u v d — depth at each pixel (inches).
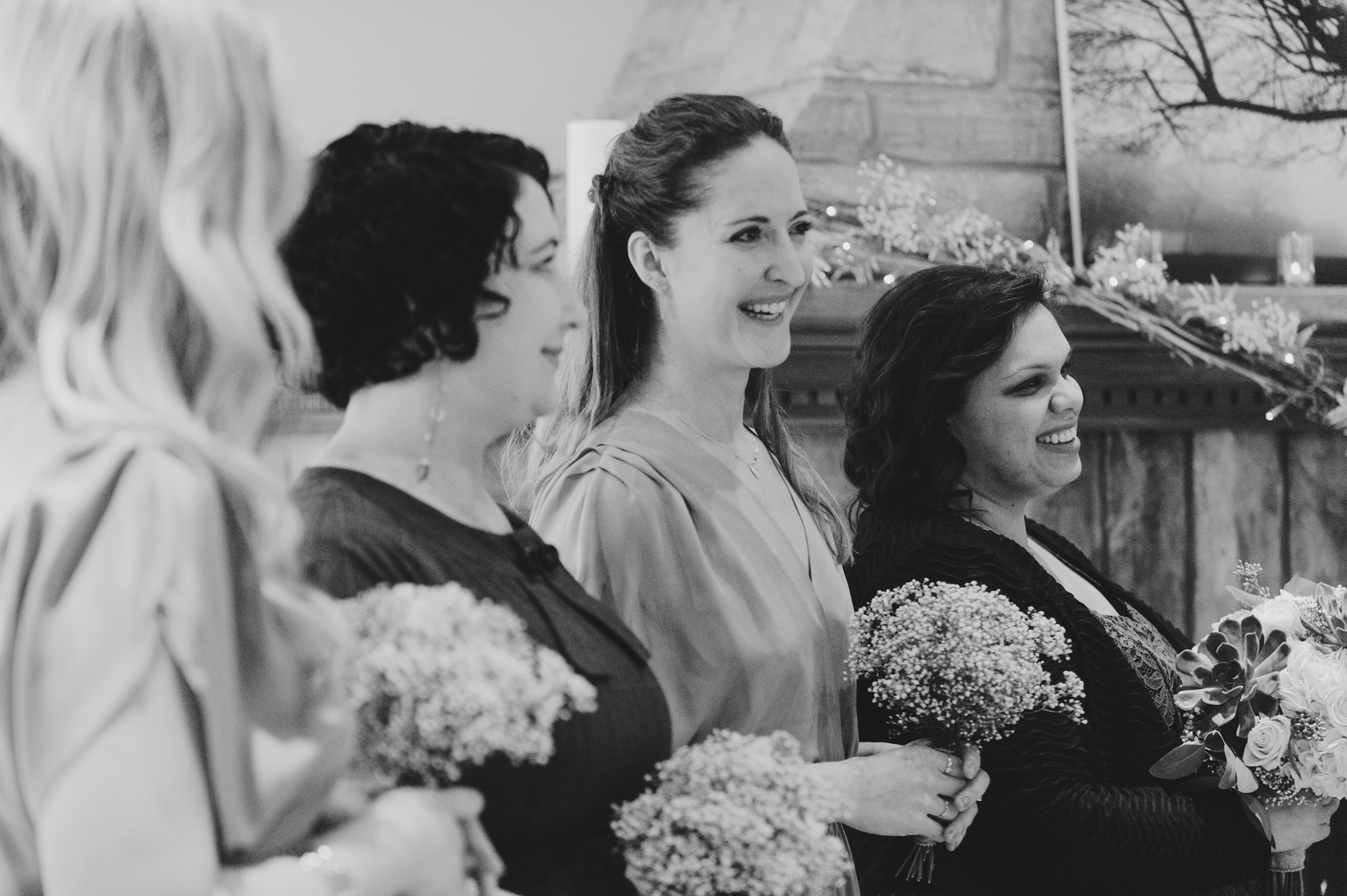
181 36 36.7
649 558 69.8
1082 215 151.7
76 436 34.9
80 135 35.6
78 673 33.2
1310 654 81.8
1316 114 155.6
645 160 72.9
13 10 36.9
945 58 147.9
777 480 79.4
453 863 40.4
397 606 44.3
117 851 32.6
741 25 147.9
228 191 37.0
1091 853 75.8
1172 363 153.6
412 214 50.9
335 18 146.2
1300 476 156.7
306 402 130.1
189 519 34.8
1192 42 153.1
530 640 49.8
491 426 55.6
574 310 57.9
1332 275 156.5
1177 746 83.4
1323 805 83.4
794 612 72.4
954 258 148.3
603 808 52.3
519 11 149.3
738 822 50.0
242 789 36.3
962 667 70.2
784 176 72.1
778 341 73.3
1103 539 153.8
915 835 75.2
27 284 36.4
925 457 86.0
